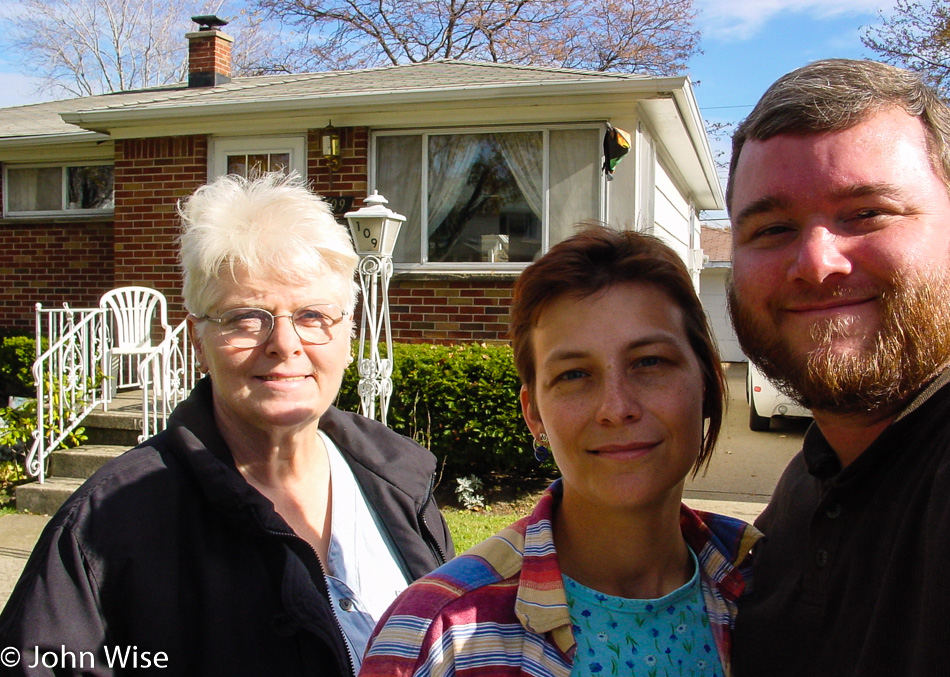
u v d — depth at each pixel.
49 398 6.26
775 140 1.24
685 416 1.28
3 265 9.61
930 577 1.00
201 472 1.65
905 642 1.07
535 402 1.43
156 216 8.27
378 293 7.63
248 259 1.81
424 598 1.24
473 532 5.47
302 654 1.61
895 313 1.15
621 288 1.28
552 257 1.32
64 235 9.38
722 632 1.37
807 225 1.21
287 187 2.02
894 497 1.18
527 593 1.23
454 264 7.56
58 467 6.15
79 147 9.33
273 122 7.88
